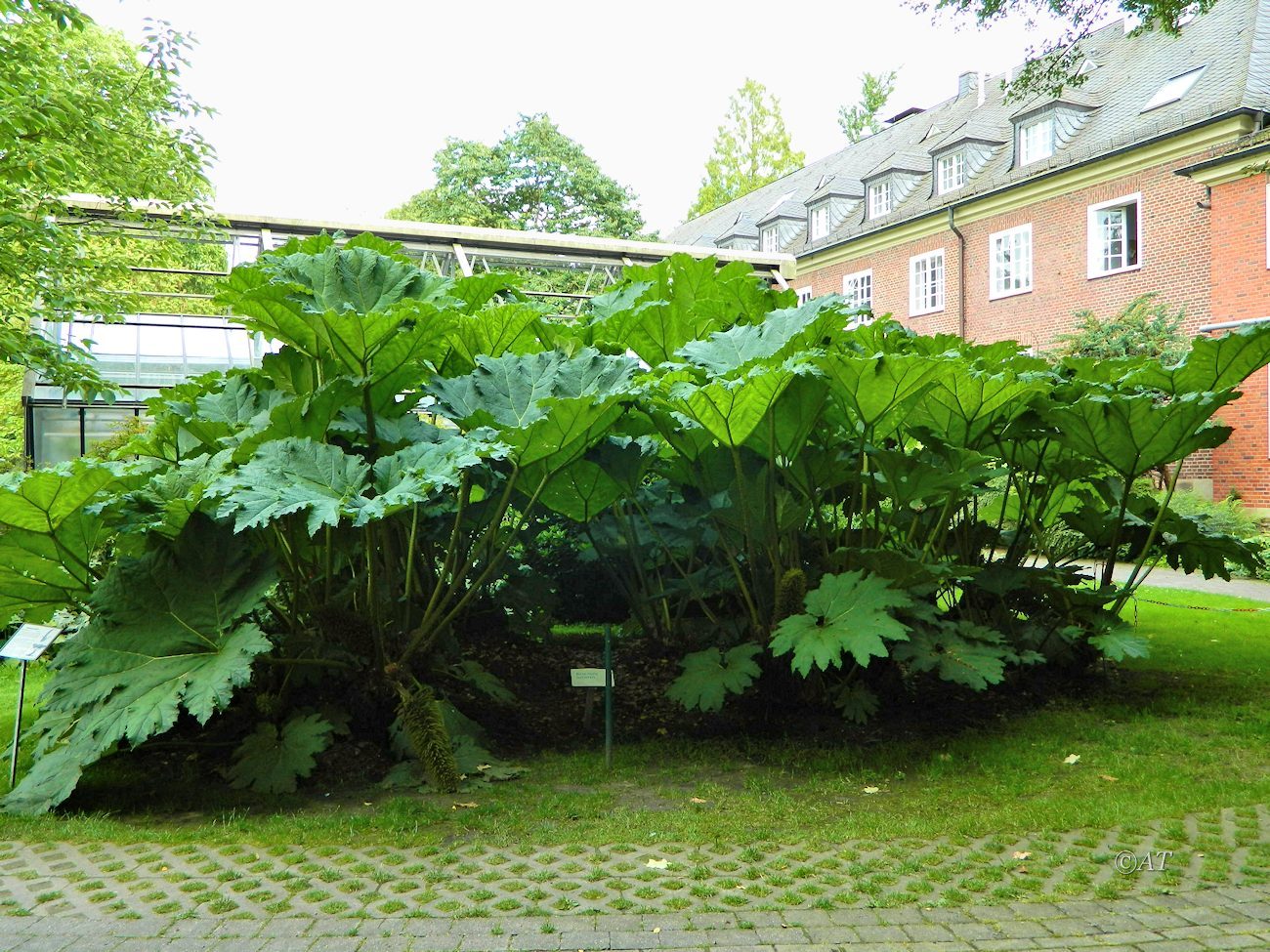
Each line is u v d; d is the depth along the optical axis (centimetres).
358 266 596
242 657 479
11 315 941
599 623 858
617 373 578
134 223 1231
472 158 3444
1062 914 356
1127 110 2133
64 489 496
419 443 538
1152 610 1055
